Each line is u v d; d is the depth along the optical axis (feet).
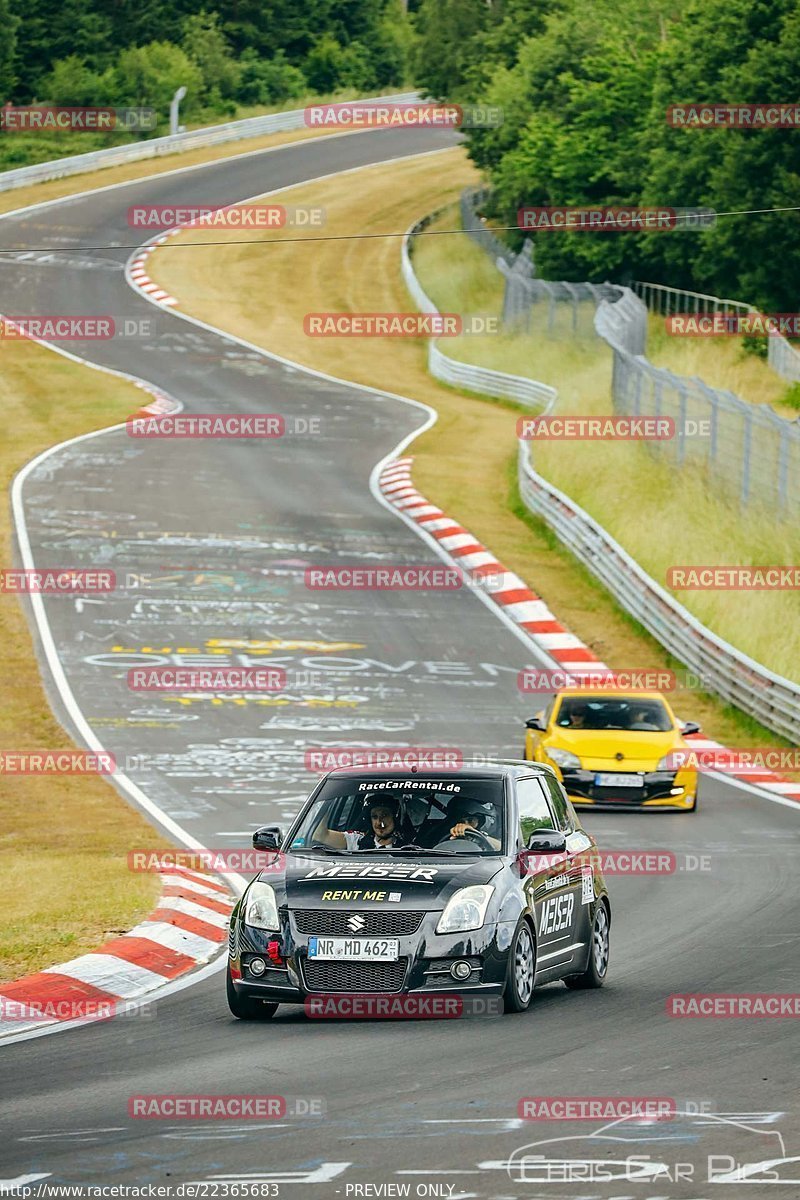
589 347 647.15
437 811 123.44
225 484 469.98
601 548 387.14
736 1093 90.79
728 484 414.82
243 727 277.64
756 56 606.14
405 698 301.43
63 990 123.95
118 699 292.61
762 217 604.08
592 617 366.43
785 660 325.62
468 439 548.31
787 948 141.79
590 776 230.27
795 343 614.75
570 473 454.40
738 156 606.96
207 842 202.28
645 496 426.51
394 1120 84.94
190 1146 80.28
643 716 243.81
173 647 326.44
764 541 385.91
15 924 146.61
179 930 146.61
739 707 311.06
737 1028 109.91
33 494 448.65
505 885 116.26
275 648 329.31
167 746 264.72
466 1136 81.61
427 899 113.60
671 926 154.81
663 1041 105.60
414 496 463.01
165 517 429.38
